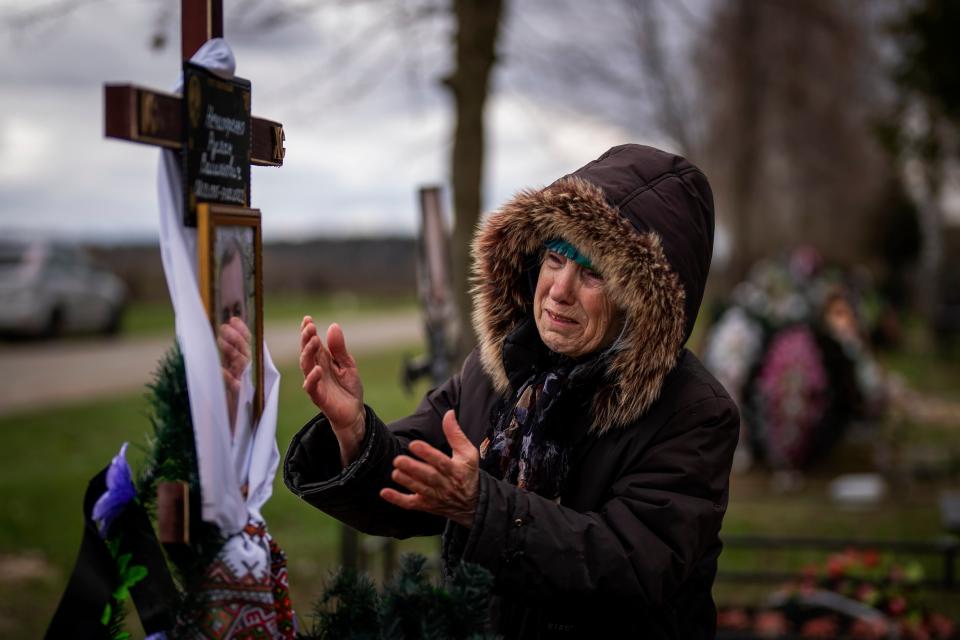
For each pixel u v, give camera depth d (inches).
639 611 67.6
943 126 338.6
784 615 175.3
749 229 559.5
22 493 304.2
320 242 1446.9
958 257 1038.4
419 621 64.6
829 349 331.0
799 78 502.9
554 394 73.4
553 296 73.0
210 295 59.7
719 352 341.1
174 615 60.6
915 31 311.1
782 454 328.2
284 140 73.7
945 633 167.2
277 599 67.4
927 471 337.4
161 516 58.8
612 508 68.4
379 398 516.4
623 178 74.0
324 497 70.8
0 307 697.0
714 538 75.1
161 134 56.4
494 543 63.2
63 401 489.1
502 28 229.6
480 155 223.1
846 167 689.6
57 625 61.9
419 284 172.4
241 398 64.0
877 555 178.2
